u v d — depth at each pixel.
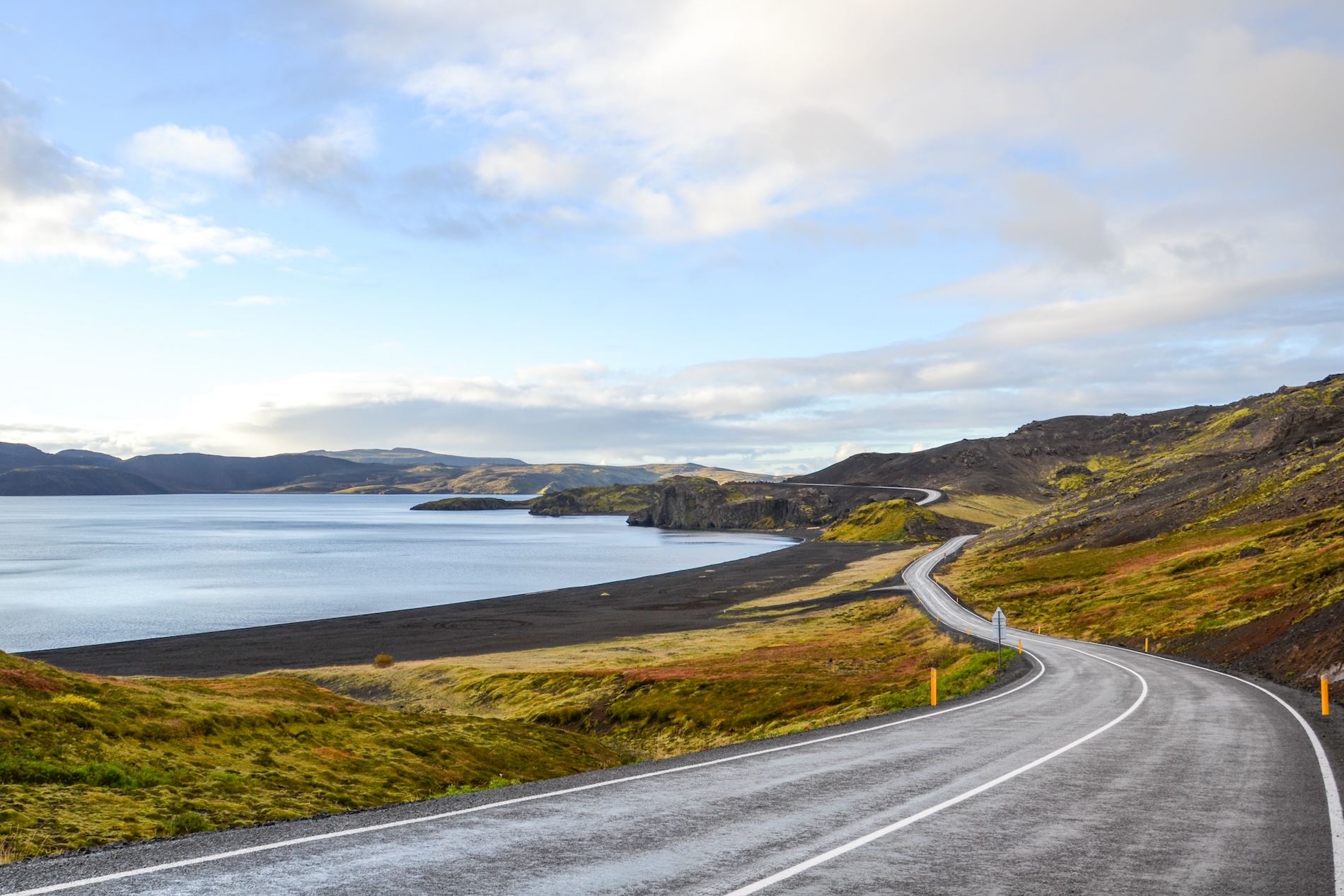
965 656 56.41
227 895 8.23
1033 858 9.80
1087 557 132.25
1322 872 9.30
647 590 143.00
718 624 103.69
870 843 10.41
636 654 78.69
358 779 27.78
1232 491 151.12
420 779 29.39
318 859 9.59
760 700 51.50
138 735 27.16
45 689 29.34
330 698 43.19
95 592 136.25
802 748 18.33
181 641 90.69
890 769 15.62
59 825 16.55
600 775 15.06
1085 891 8.61
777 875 9.03
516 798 13.09
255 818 20.12
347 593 139.88
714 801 12.89
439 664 73.50
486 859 9.60
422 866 9.30
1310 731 20.80
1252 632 47.62
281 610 118.25
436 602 129.25
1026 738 19.86
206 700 35.03
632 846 10.20
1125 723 22.34
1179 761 16.48
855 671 61.00
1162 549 119.69
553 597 134.12
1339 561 60.19
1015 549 168.88
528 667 70.88
